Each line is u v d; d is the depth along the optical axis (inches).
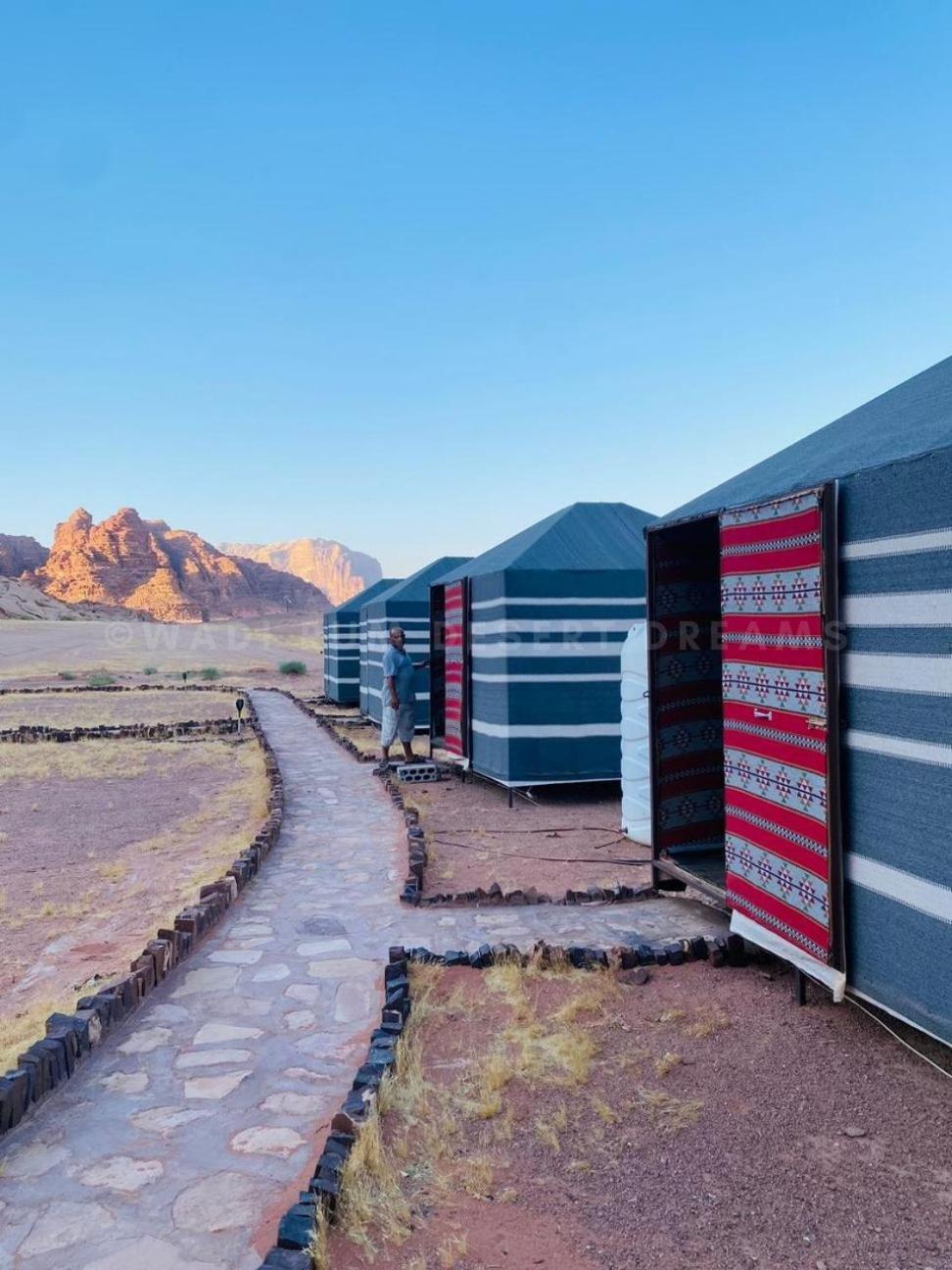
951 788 146.1
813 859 179.9
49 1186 128.3
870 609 165.2
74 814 467.2
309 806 444.5
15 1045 184.7
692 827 279.1
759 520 199.9
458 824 403.2
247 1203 124.0
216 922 252.7
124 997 186.9
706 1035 176.1
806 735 181.8
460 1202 124.6
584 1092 155.3
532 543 461.1
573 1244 115.5
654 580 274.4
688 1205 123.0
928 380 203.8
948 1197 123.4
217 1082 159.6
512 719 441.4
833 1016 183.2
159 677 1680.6
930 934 150.7
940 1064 160.7
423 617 753.0
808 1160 133.1
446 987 203.5
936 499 148.8
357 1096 146.4
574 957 215.3
